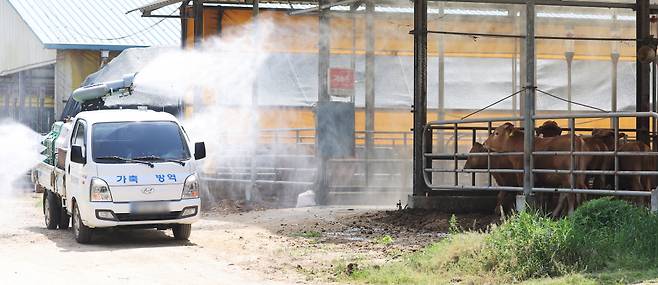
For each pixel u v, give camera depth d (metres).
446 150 58.41
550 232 27.42
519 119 39.97
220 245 35.72
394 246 34.25
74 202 37.47
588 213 28.58
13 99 81.81
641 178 40.47
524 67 55.91
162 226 36.50
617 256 26.72
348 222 42.28
